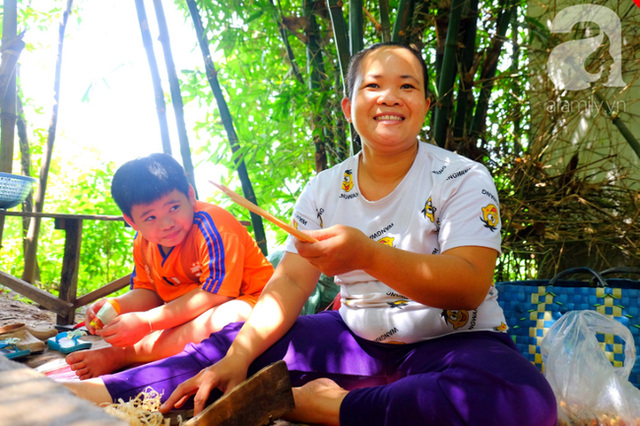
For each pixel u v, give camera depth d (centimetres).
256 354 134
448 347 121
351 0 208
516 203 243
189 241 177
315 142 264
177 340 162
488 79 248
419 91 134
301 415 123
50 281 455
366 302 136
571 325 141
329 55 262
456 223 125
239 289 173
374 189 144
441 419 104
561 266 258
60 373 162
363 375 135
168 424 113
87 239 434
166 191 166
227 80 339
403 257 112
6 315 280
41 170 340
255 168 299
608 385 129
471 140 244
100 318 160
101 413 37
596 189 246
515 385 103
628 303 157
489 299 131
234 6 251
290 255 148
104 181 473
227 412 106
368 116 135
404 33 220
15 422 35
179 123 231
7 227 487
